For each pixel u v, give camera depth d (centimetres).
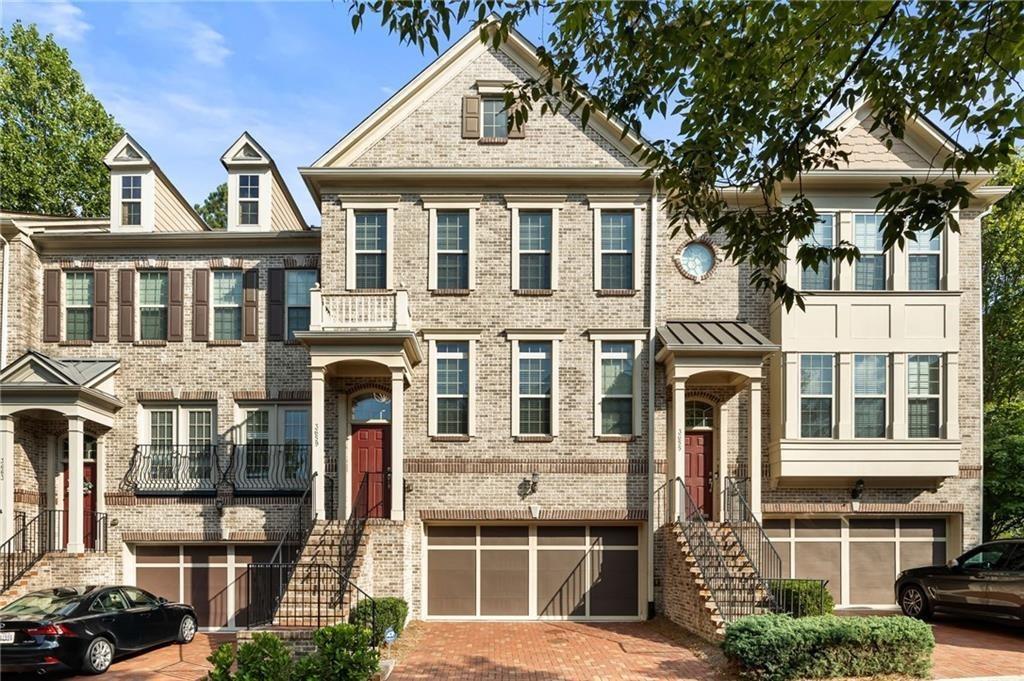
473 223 1938
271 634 1020
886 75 840
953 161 799
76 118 3225
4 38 3062
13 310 1938
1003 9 755
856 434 1903
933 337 1909
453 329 1909
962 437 1941
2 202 3072
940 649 1363
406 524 1734
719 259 2011
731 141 921
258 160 2070
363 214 1945
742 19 862
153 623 1481
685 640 1517
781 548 1955
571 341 1919
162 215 2136
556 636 1617
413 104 1955
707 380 1958
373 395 1947
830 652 1135
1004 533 2667
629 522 1888
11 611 1338
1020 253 2711
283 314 2006
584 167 1920
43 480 1941
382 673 1225
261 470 1959
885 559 1953
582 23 862
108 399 1916
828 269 1939
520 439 1891
